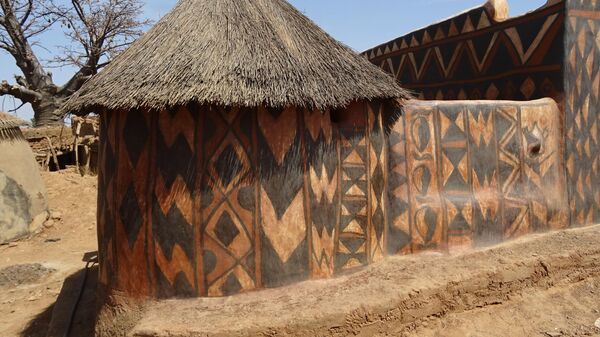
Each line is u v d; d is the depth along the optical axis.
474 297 4.81
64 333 5.00
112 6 26.31
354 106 4.77
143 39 4.64
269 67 4.16
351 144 4.72
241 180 4.22
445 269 4.88
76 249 9.87
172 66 4.11
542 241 5.63
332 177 4.59
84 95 4.36
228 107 4.18
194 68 4.04
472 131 5.47
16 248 9.98
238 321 3.91
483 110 5.53
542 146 5.84
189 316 4.02
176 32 4.47
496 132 5.59
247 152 4.23
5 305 7.00
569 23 5.84
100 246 4.68
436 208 5.25
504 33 6.62
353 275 4.69
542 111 5.85
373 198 4.86
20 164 10.91
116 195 4.42
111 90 4.15
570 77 5.92
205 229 4.21
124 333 4.25
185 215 4.20
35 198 10.99
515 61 6.46
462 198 5.38
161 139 4.23
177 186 4.20
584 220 6.20
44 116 25.97
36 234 10.69
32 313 6.65
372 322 4.18
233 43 4.29
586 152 6.21
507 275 4.99
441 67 7.82
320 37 4.81
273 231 4.30
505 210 5.57
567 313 4.97
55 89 26.20
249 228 4.25
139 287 4.32
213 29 4.41
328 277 4.57
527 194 5.74
